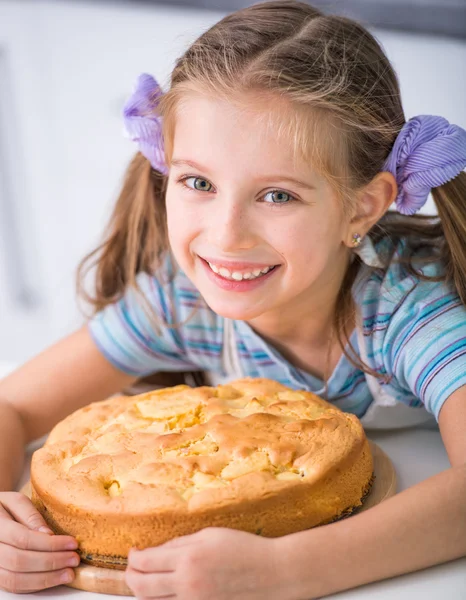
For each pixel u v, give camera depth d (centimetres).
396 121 82
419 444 86
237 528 67
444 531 69
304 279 77
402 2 130
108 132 152
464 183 85
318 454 71
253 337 88
